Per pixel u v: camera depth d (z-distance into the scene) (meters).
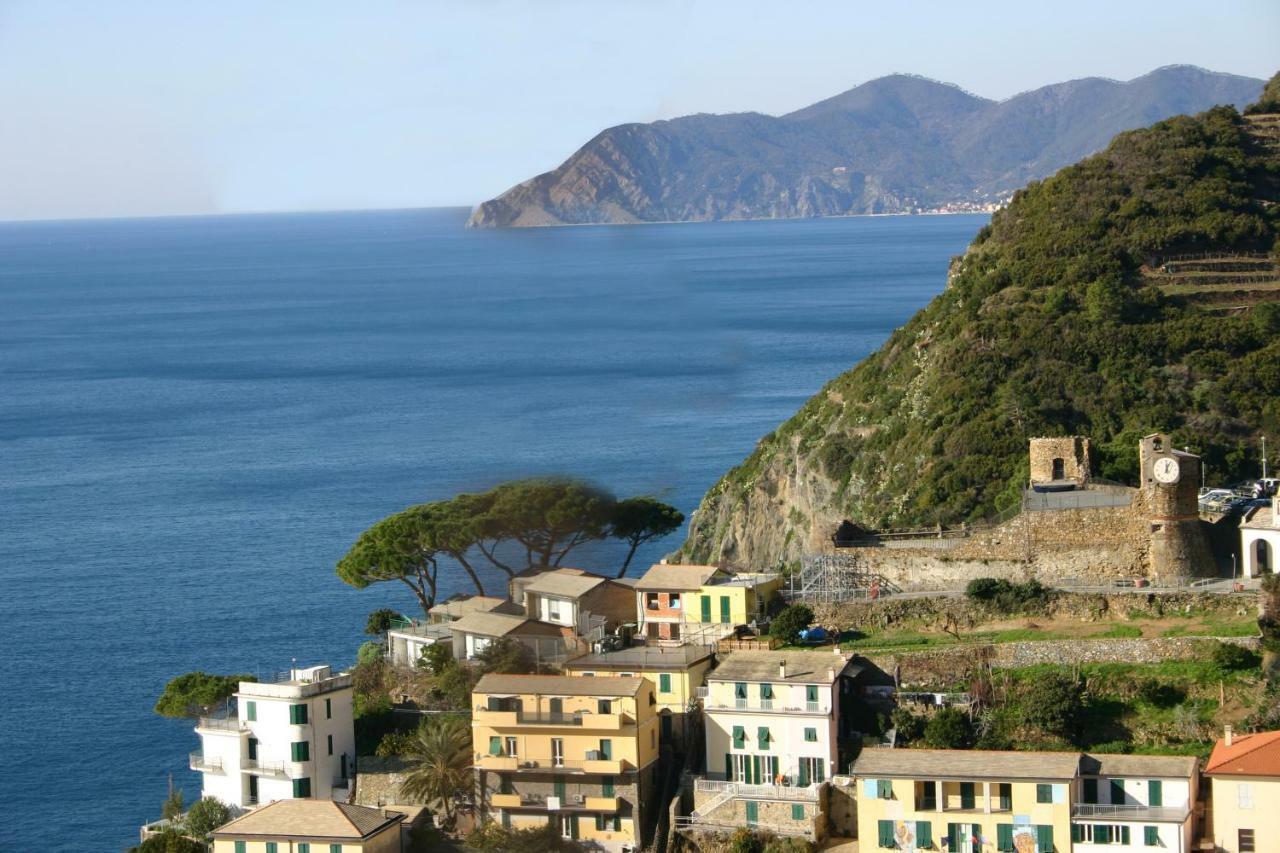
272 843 119.44
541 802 124.12
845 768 120.75
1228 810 105.88
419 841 123.62
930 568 140.62
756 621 140.25
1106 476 169.88
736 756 122.50
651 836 123.31
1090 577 136.75
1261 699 118.19
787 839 115.94
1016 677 124.44
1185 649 123.69
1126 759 111.31
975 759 111.81
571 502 167.25
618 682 125.75
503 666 137.38
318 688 133.75
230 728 135.62
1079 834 107.31
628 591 148.62
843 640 134.12
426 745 127.44
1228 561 139.62
